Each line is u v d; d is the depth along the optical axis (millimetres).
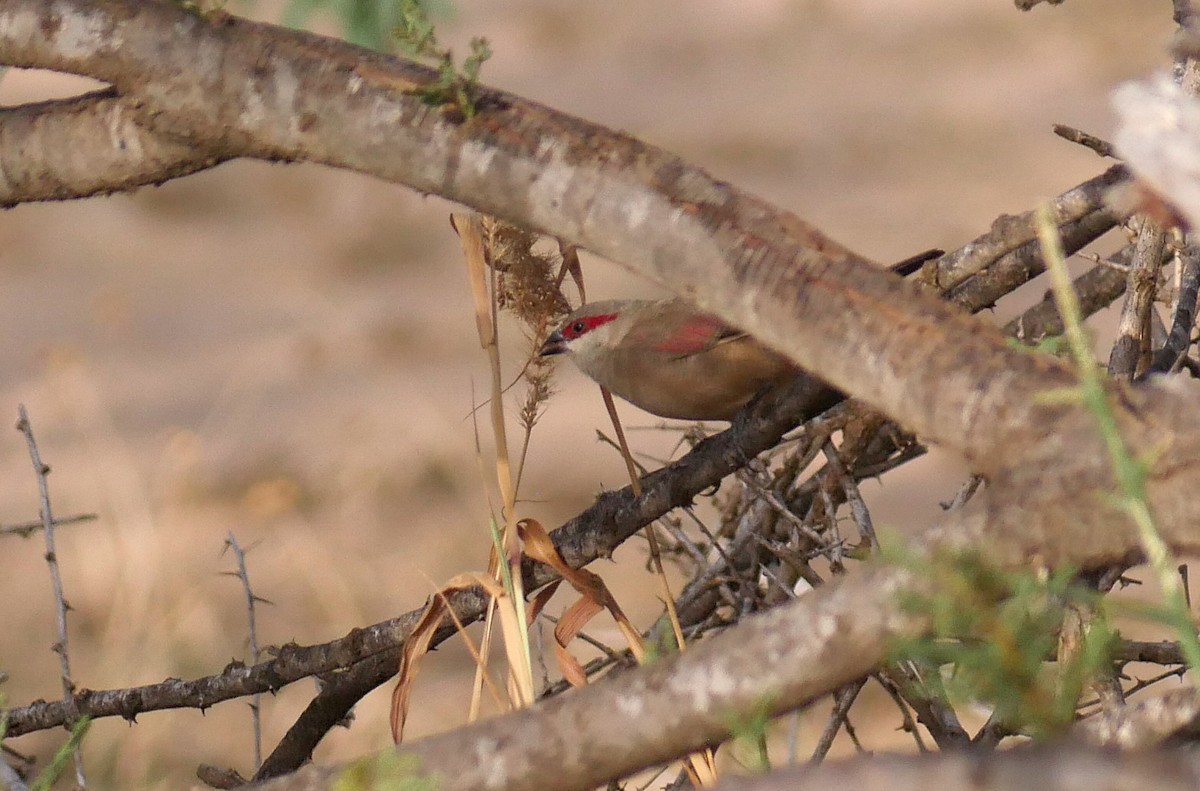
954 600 3410
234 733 12297
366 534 16844
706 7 40031
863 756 3227
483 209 4590
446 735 3963
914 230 26328
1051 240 3475
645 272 4395
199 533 16531
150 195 31016
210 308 25859
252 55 4738
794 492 7941
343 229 29156
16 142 5043
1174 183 3369
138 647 13086
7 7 4879
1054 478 3590
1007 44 34656
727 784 3250
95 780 11320
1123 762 2973
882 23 37531
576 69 36531
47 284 27328
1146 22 34562
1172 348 6387
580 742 3844
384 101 4602
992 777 3016
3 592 15711
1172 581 3295
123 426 21000
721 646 3760
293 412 20859
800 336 4129
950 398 3834
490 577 6098
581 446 18828
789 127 31516
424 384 21500
